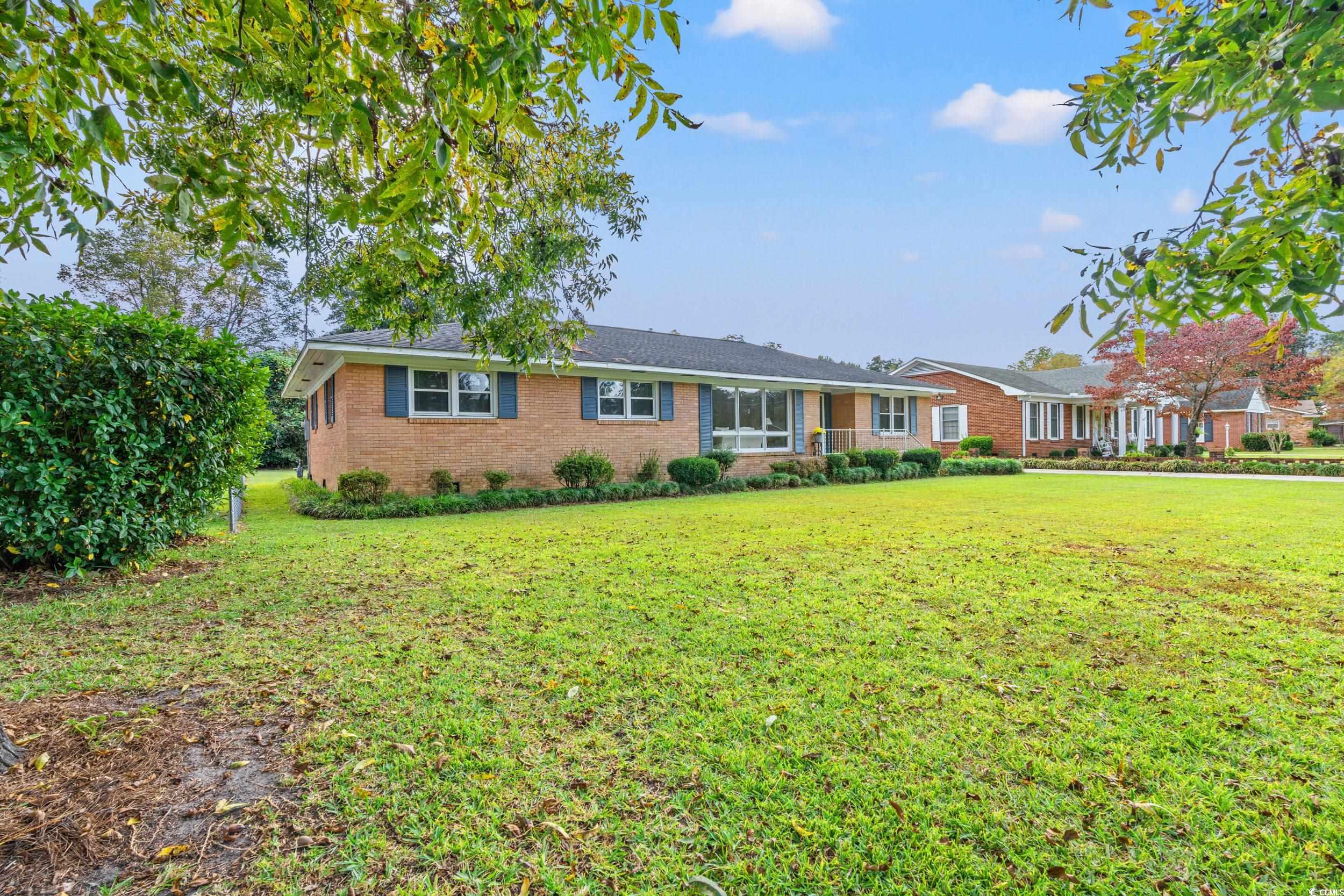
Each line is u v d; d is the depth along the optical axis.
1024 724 2.55
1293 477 16.94
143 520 5.09
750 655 3.31
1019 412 24.23
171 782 2.14
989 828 1.93
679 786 2.15
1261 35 1.48
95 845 1.82
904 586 4.75
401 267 3.84
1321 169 1.53
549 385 12.69
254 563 5.66
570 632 3.69
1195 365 19.97
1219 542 6.64
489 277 4.25
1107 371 28.17
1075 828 1.92
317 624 3.86
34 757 2.27
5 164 1.91
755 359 18.42
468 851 1.83
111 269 24.08
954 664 3.17
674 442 14.60
